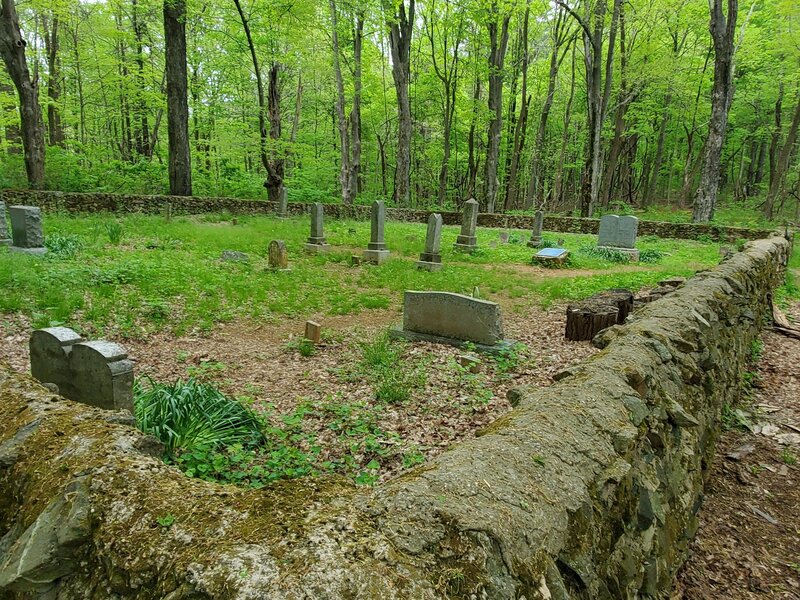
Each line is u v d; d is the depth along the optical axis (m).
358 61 25.81
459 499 1.41
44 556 1.32
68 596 1.30
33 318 6.69
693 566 3.00
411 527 1.28
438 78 34.09
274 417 4.47
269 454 3.75
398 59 26.69
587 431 2.01
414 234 18.94
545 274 12.72
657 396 2.81
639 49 29.53
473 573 1.20
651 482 2.30
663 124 32.94
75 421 1.92
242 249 13.23
